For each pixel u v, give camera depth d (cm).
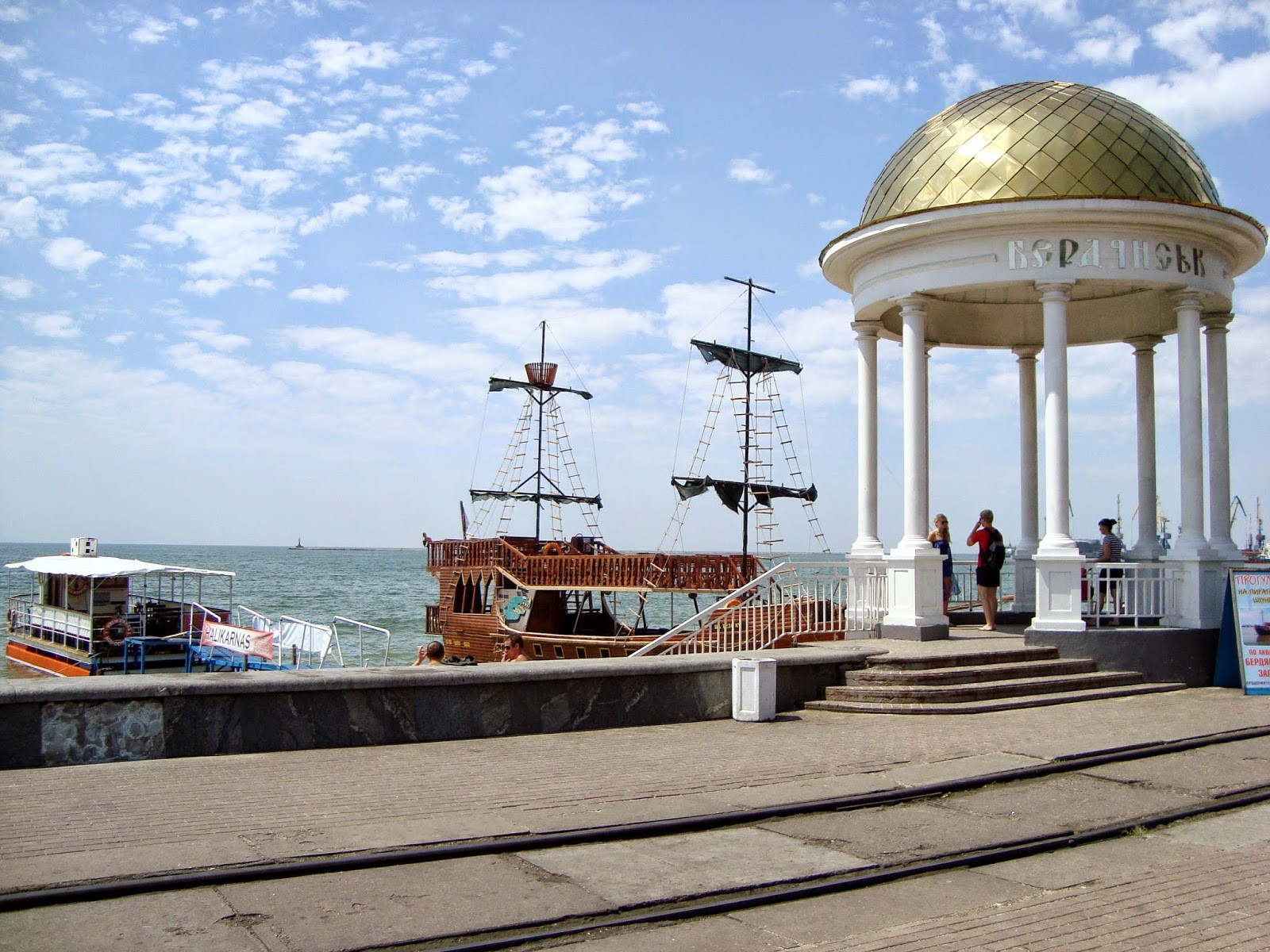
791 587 1994
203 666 3431
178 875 701
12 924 629
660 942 642
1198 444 1889
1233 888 754
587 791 970
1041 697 1583
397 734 1205
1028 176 1845
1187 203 1820
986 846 840
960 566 2527
